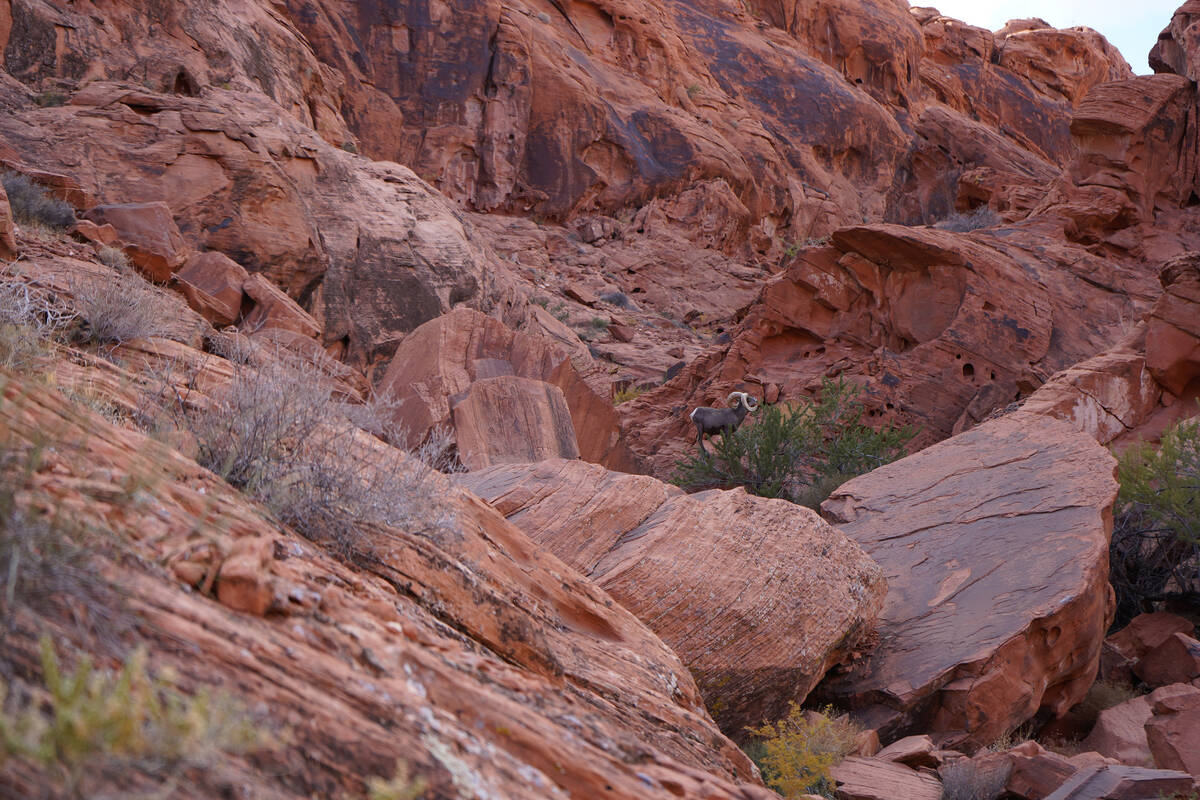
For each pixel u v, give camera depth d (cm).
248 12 3553
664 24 6850
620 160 5762
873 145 7381
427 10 5322
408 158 5244
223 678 191
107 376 432
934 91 8462
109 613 187
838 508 1330
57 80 2370
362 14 5225
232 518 283
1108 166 3005
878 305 2742
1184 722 806
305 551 313
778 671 808
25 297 511
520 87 5453
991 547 1103
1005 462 1330
